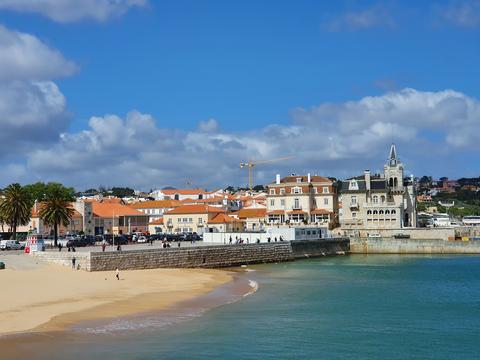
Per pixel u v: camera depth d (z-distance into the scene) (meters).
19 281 76.38
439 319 58.66
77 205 191.00
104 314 56.78
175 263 107.56
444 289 83.06
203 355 43.62
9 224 165.50
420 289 82.75
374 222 188.75
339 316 59.69
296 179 196.00
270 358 43.38
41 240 119.94
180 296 70.69
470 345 47.97
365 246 169.00
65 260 91.88
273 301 69.25
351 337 50.16
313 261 140.12
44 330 49.03
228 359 42.88
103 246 103.25
